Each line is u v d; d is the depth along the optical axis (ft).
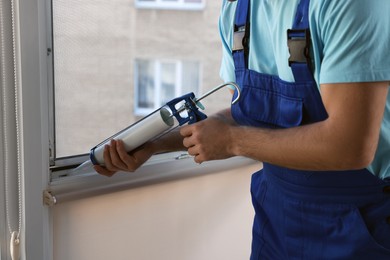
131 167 4.28
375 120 3.47
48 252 4.60
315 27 3.57
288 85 3.92
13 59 4.15
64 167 4.79
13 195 4.37
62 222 4.73
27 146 4.25
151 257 5.39
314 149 3.59
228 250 5.97
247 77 4.22
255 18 4.13
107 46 5.03
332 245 4.15
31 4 4.05
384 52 3.35
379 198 4.03
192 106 4.04
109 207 4.98
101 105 5.04
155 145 4.37
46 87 4.39
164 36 8.57
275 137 3.77
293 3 3.72
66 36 4.63
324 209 4.12
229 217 5.87
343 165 3.59
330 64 3.44
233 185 5.81
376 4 3.32
